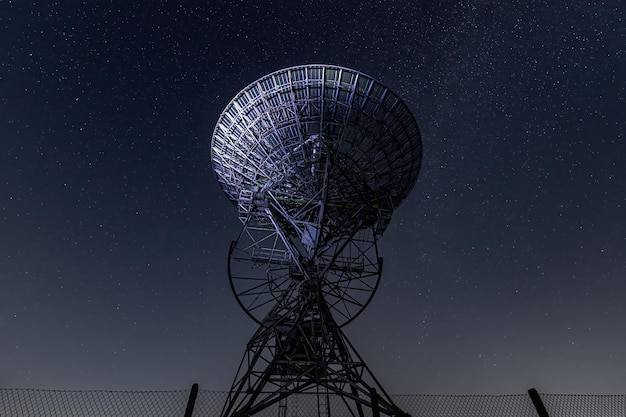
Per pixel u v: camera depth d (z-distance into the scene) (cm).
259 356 1144
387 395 1020
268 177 1327
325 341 1169
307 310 1171
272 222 1277
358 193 1224
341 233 1277
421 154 1333
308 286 1234
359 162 1306
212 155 1359
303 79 1261
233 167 1355
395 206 1343
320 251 1230
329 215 1295
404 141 1311
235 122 1322
